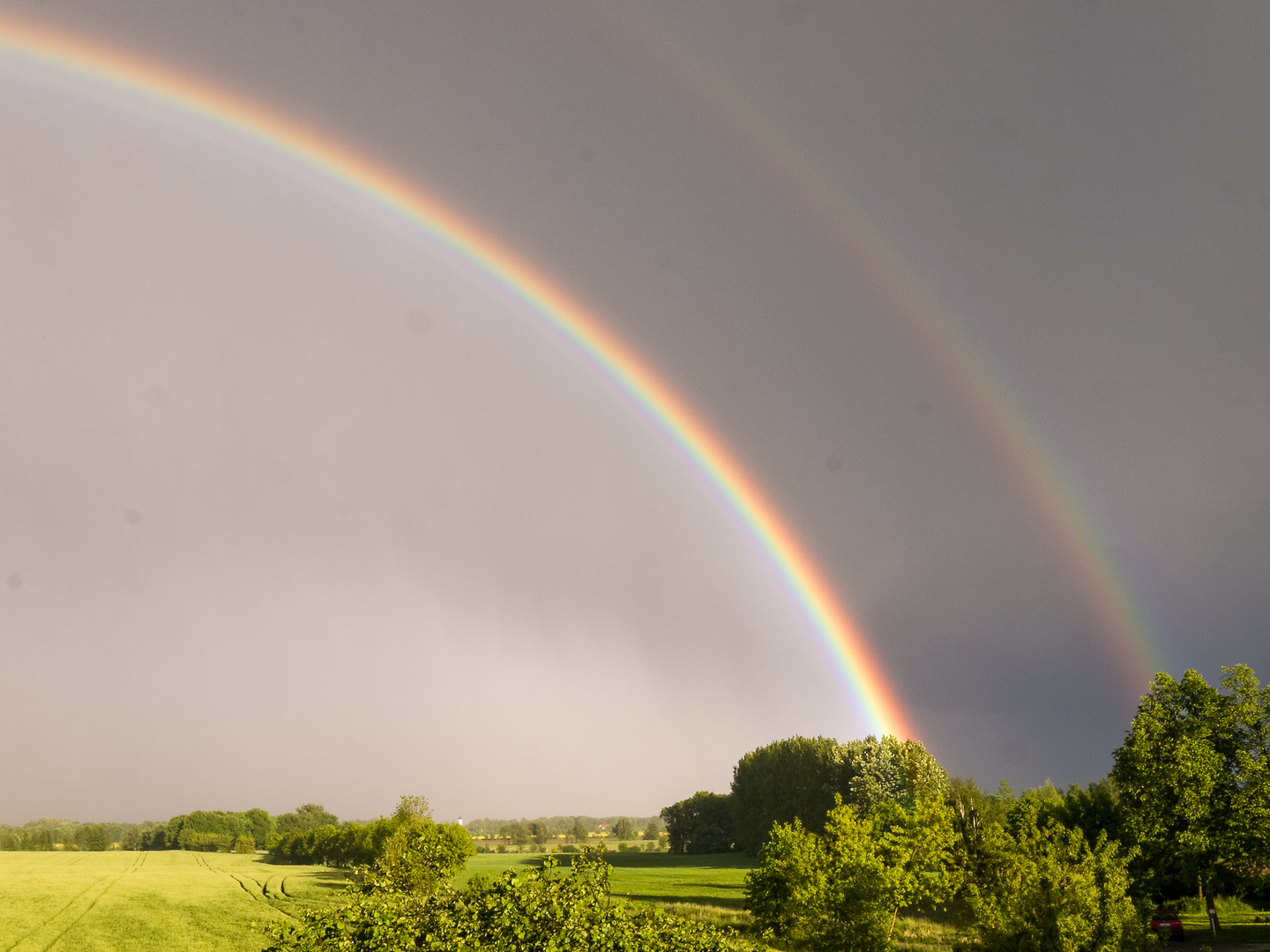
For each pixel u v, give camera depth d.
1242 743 38.03
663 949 14.62
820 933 31.05
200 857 172.75
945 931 43.28
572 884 14.83
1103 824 45.56
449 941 13.77
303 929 14.22
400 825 67.94
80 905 71.81
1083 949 24.14
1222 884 39.00
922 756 45.44
